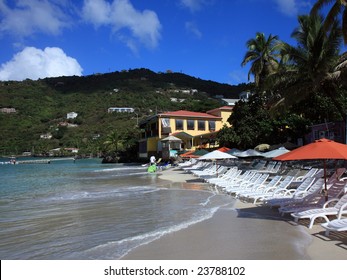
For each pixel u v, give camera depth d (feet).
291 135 106.93
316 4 59.98
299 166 81.87
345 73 67.41
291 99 77.36
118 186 68.03
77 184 74.90
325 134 87.71
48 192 60.44
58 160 290.35
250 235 26.43
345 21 58.23
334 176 36.70
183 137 148.56
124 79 512.22
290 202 33.55
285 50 77.51
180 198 48.80
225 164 111.14
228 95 431.84
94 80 508.94
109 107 411.95
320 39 69.82
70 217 36.65
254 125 111.04
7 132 365.40
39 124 394.11
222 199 46.44
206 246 24.00
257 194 42.24
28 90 453.17
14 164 236.22
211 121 159.84
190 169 94.58
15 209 42.52
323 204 30.68
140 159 176.35
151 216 36.04
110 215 37.27
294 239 24.72
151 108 386.52
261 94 113.60
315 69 71.67
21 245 26.27
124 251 23.65
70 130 380.99
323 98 91.71
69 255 23.45
